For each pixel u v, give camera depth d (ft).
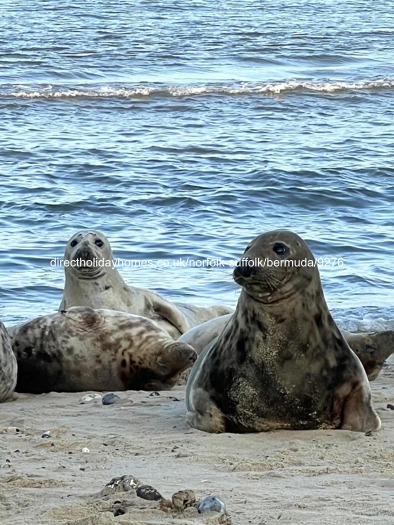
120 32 146.72
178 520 17.37
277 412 24.80
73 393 31.86
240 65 129.39
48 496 19.10
